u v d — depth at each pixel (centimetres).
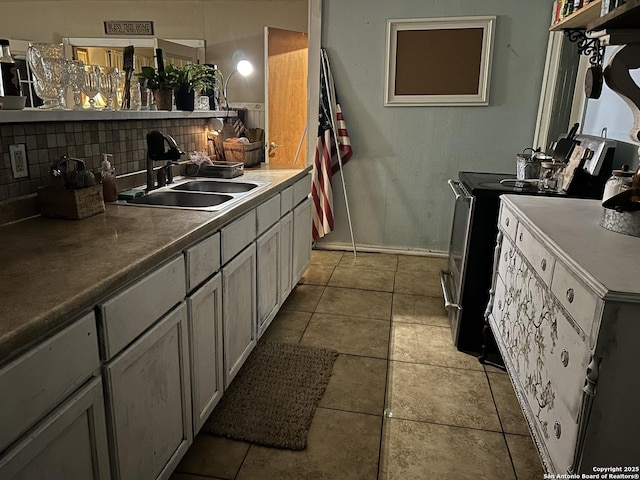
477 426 198
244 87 458
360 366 243
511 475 172
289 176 285
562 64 330
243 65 402
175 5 455
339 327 285
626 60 175
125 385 121
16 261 124
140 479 133
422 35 374
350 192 419
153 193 225
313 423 198
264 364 241
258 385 223
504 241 218
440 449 184
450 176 398
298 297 329
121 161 225
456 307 262
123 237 148
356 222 425
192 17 455
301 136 425
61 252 133
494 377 235
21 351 89
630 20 157
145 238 147
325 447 184
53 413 97
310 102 398
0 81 156
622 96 180
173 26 460
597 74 198
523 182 259
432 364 246
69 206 169
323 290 341
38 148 177
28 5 477
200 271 165
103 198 188
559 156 273
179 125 278
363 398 216
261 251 234
